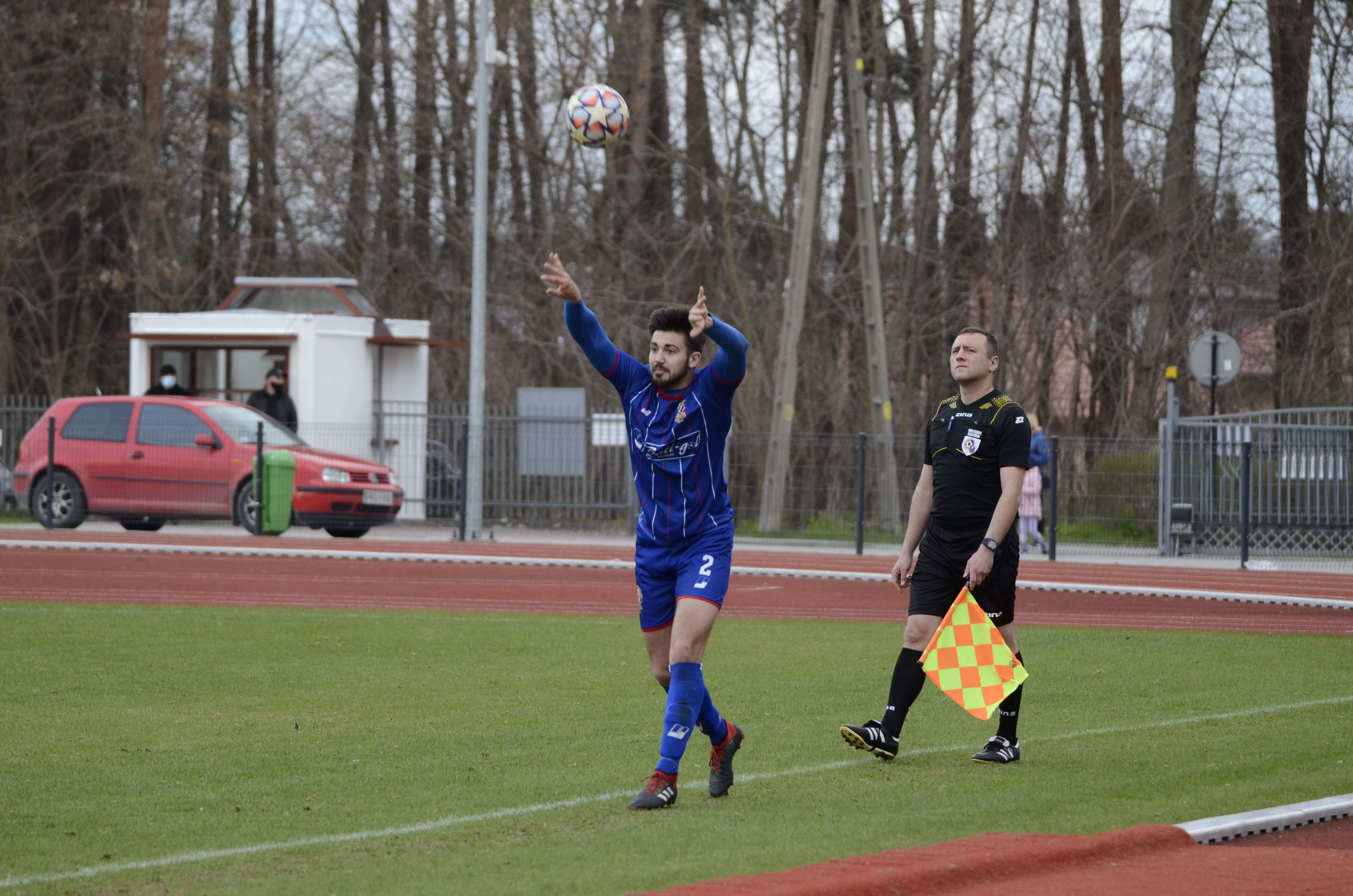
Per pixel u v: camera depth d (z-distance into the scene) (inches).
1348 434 3161.9
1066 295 5004.9
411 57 5580.7
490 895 709.9
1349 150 4815.5
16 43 5329.7
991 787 981.8
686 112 5339.6
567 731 1190.3
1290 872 770.8
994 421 1082.7
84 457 3491.6
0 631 1812.3
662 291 5369.1
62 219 5521.7
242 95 5516.7
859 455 3336.6
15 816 895.7
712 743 960.9
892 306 5285.4
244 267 6190.9
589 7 5177.2
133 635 1793.8
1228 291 5059.1
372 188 5861.2
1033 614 2203.5
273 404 3713.1
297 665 1565.0
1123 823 875.4
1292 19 4744.1
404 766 1047.6
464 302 5787.4
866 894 711.7
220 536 3417.8
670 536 957.2
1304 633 1961.1
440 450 3892.7
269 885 735.7
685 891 703.7
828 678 1503.4
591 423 3727.9
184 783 987.9
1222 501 3253.0
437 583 2536.9
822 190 5221.5
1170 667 1603.1
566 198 5447.8
